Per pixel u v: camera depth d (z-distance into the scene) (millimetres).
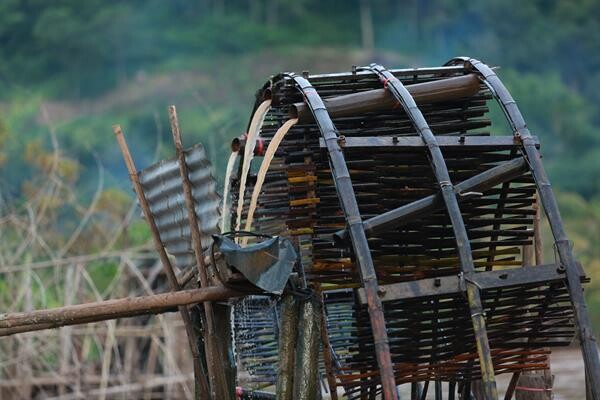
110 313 19547
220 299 19734
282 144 21172
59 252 38062
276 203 23047
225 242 19016
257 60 151000
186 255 22953
